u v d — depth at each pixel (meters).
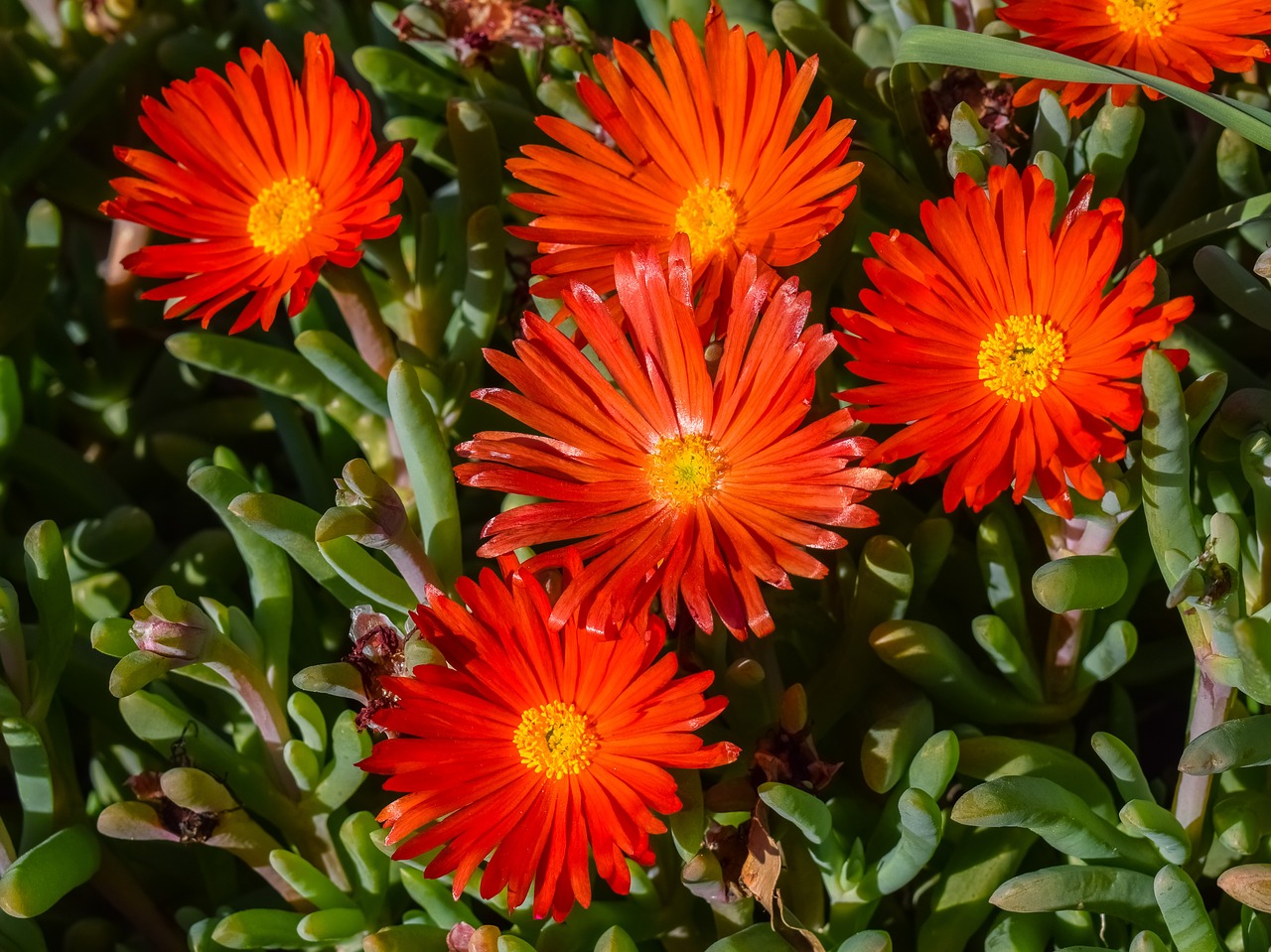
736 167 0.43
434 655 0.41
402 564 0.42
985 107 0.46
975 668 0.43
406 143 0.47
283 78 0.44
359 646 0.42
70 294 0.54
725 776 0.43
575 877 0.40
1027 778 0.40
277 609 0.45
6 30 0.55
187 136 0.44
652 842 0.43
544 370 0.41
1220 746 0.40
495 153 0.47
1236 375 0.44
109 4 0.53
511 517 0.41
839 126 0.42
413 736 0.42
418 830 0.43
